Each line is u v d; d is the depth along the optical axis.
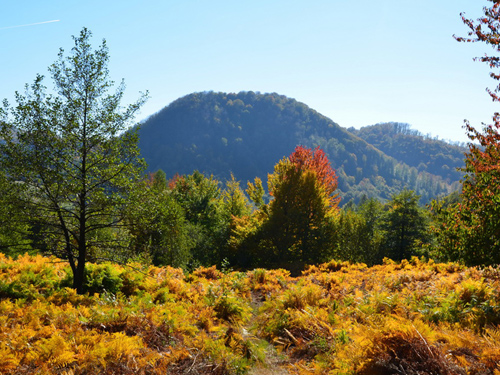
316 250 26.88
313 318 7.92
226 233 30.89
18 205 9.50
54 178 9.47
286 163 30.75
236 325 8.60
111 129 10.16
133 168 10.68
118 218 11.22
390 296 8.57
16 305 7.43
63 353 5.19
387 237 32.94
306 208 27.12
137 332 6.78
